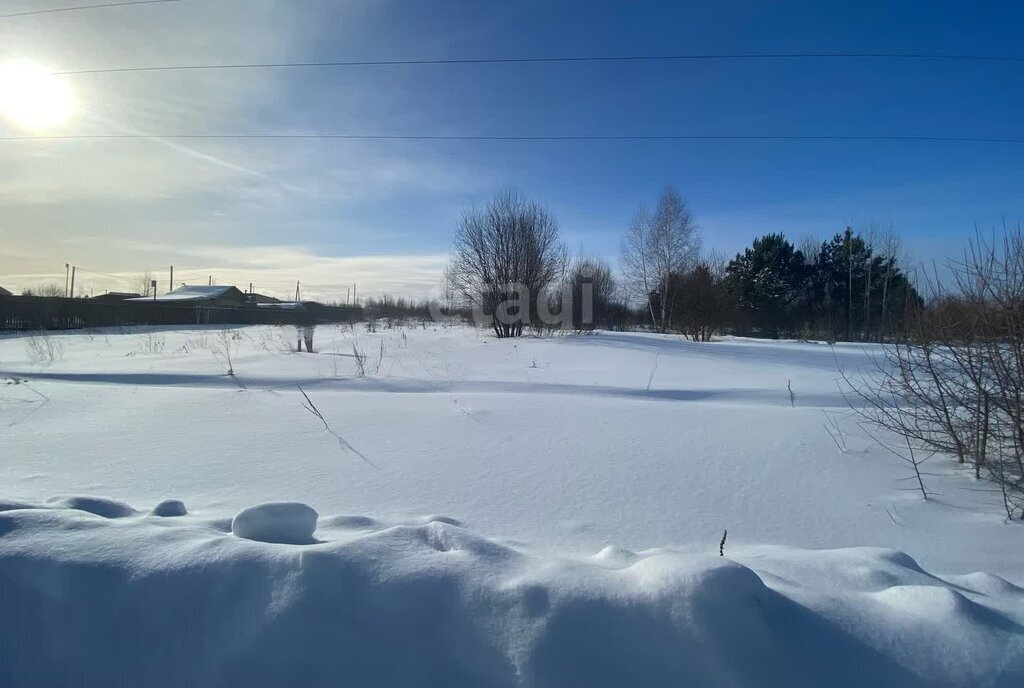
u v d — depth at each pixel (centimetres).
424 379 1095
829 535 396
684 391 978
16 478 490
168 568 229
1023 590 269
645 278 4000
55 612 225
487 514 421
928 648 206
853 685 195
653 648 197
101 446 601
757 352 1869
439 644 205
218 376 1108
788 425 686
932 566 351
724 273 3969
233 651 209
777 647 198
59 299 3183
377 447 602
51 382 1066
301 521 277
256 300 7219
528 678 193
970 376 511
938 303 543
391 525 313
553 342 2234
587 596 210
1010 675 200
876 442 605
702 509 439
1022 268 498
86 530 255
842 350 2045
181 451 584
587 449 595
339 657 204
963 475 512
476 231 2695
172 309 3756
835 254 4409
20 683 219
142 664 214
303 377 1104
